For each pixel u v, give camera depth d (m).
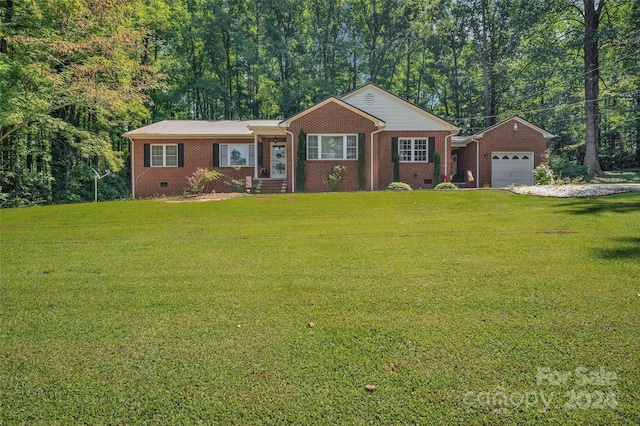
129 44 17.16
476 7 34.12
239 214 11.38
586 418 2.24
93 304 4.17
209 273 5.32
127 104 18.12
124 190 25.98
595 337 3.12
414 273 5.04
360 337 3.26
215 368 2.84
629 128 29.98
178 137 20.62
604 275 4.67
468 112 37.75
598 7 25.42
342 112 18.72
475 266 5.28
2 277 5.24
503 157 22.47
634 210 9.47
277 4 36.72
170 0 32.50
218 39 35.56
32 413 2.37
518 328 3.33
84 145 20.03
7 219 10.97
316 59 37.41
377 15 37.91
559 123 31.58
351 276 5.00
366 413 2.33
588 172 24.34
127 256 6.48
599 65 27.31
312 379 2.68
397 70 41.22
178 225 9.78
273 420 2.29
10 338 3.35
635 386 2.50
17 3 15.10
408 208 11.62
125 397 2.52
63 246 7.39
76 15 15.68
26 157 21.67
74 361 2.96
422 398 2.46
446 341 3.14
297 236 8.02
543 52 25.75
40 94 15.54
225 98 34.84
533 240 6.82
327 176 18.61
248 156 21.02
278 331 3.42
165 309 3.99
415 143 20.45
